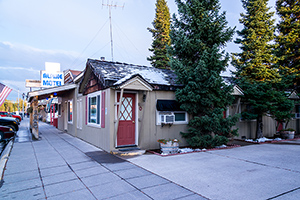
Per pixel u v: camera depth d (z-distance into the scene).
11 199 3.80
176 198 3.76
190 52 8.45
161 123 8.54
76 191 4.13
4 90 12.20
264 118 12.65
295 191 4.02
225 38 8.48
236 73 11.43
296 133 14.64
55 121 19.12
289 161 6.34
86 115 10.54
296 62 14.79
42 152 7.82
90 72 10.03
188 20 8.62
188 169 5.52
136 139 8.18
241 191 4.03
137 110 8.22
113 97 7.77
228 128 8.28
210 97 8.14
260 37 11.11
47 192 4.10
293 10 14.30
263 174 5.07
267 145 9.43
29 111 14.47
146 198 3.77
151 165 5.94
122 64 10.19
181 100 8.36
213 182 4.53
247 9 11.34
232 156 7.04
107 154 7.43
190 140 8.32
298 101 13.06
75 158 6.86
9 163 6.24
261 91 10.51
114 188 4.26
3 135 10.68
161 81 8.90
